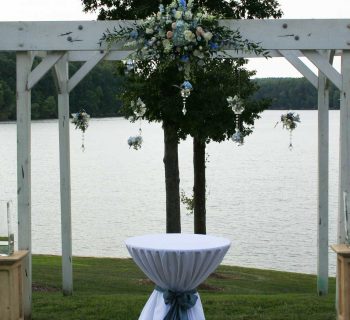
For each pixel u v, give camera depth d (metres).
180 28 6.34
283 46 6.59
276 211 28.41
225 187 37.91
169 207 11.42
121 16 10.66
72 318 7.13
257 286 11.65
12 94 56.38
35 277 10.93
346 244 6.50
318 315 7.27
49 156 57.66
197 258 4.86
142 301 8.02
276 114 167.62
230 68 9.95
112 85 44.16
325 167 8.56
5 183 38.09
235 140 8.67
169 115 8.66
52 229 23.88
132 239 5.37
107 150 70.19
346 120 6.62
